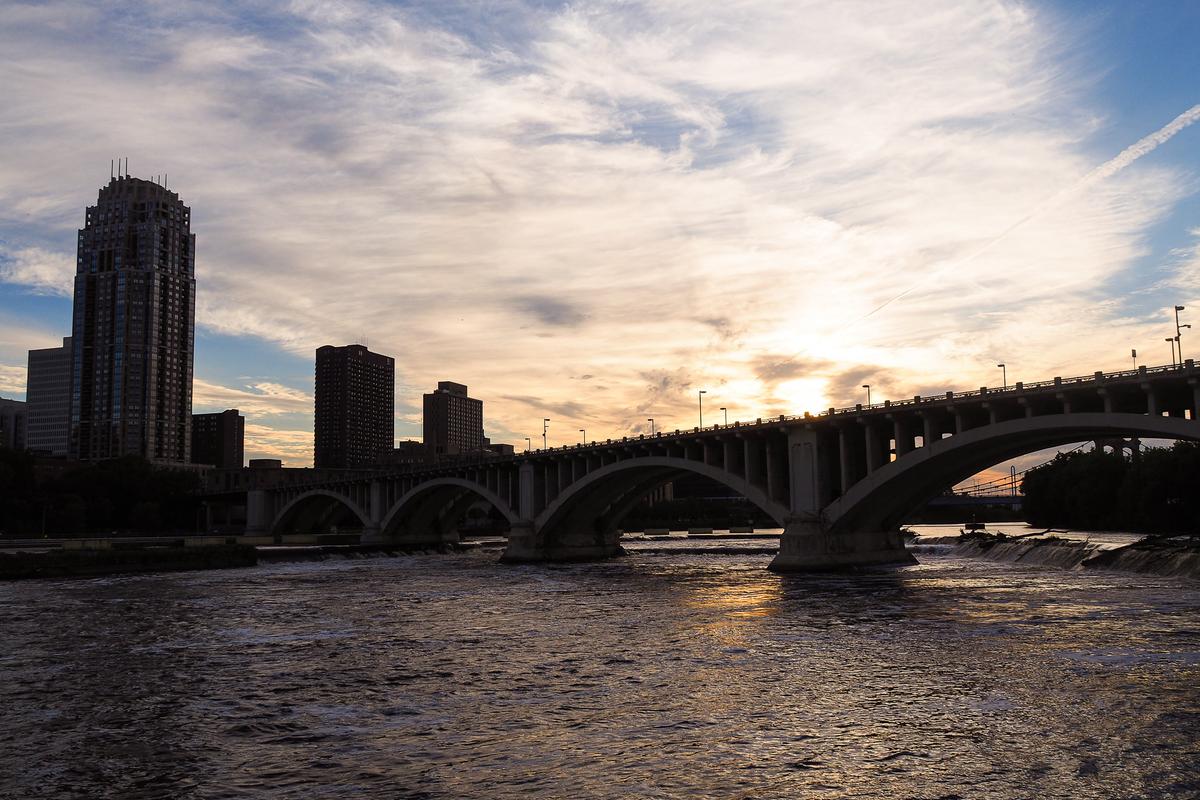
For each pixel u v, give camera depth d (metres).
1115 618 46.34
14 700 33.12
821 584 70.56
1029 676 32.94
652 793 21.55
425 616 56.41
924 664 35.75
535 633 47.38
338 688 34.34
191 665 40.03
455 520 171.00
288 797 21.92
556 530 122.31
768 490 90.31
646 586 74.69
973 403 71.75
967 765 23.06
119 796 22.30
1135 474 120.69
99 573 100.81
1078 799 20.66
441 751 25.38
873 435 81.44
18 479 187.00
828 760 23.72
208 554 112.81
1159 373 60.47
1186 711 27.55
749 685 32.81
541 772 23.28
